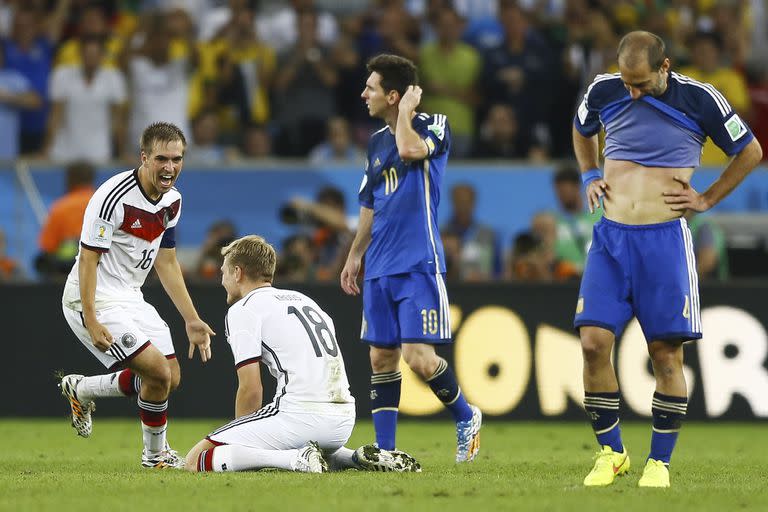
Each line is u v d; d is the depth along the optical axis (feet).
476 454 89.61
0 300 137.39
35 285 137.59
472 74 183.52
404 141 81.56
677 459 96.53
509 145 176.24
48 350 137.39
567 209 154.20
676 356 73.36
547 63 181.98
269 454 78.28
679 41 194.18
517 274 145.28
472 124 183.11
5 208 159.43
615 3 190.70
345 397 80.89
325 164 163.84
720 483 75.51
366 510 60.08
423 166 83.82
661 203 72.74
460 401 87.20
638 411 134.72
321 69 183.93
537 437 118.93
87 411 90.38
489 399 135.74
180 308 87.20
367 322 85.76
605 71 180.24
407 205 83.66
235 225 163.02
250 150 174.40
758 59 210.38
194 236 162.61
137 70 180.65
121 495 66.23
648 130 72.74
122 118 180.45
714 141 72.95
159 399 83.61
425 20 202.18
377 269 84.74
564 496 66.59
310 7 188.85
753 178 161.99
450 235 149.69
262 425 79.05
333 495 65.98
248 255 82.53
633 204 72.95
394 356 85.76
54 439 113.91
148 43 181.47
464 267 156.04
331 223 153.69
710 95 72.13
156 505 62.03
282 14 202.28
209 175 162.91
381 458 79.77
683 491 69.67
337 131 173.47
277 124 184.65
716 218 154.61
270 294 81.51
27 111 182.91
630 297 73.51
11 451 101.30
